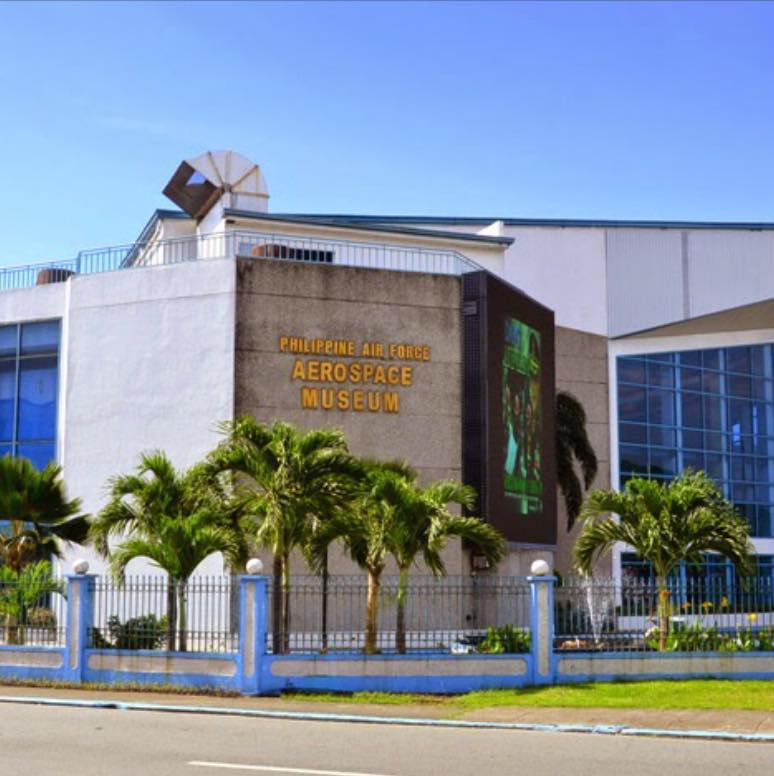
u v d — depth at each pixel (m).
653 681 20.78
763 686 20.05
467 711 18.00
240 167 39.75
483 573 32.59
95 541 23.50
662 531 22.92
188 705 18.66
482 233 44.03
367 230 39.16
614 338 49.69
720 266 50.91
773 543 51.16
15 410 34.56
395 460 27.88
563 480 46.59
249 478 24.48
